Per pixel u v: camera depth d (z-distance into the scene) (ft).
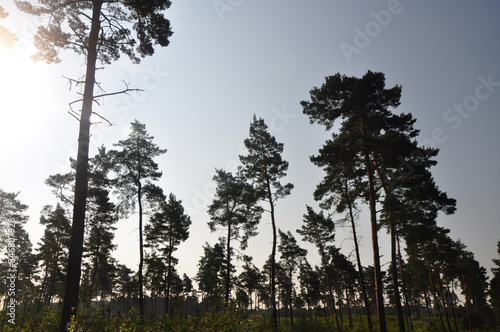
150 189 77.15
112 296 195.00
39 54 34.86
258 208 87.56
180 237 119.14
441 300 139.74
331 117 62.34
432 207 75.77
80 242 27.20
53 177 79.20
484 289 201.16
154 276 143.33
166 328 40.57
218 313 39.63
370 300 192.34
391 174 62.95
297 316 60.64
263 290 166.50
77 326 25.67
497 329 160.45
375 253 55.16
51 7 33.91
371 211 58.13
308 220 124.88
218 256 156.15
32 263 134.10
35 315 42.37
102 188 86.74
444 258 133.80
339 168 73.82
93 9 34.37
